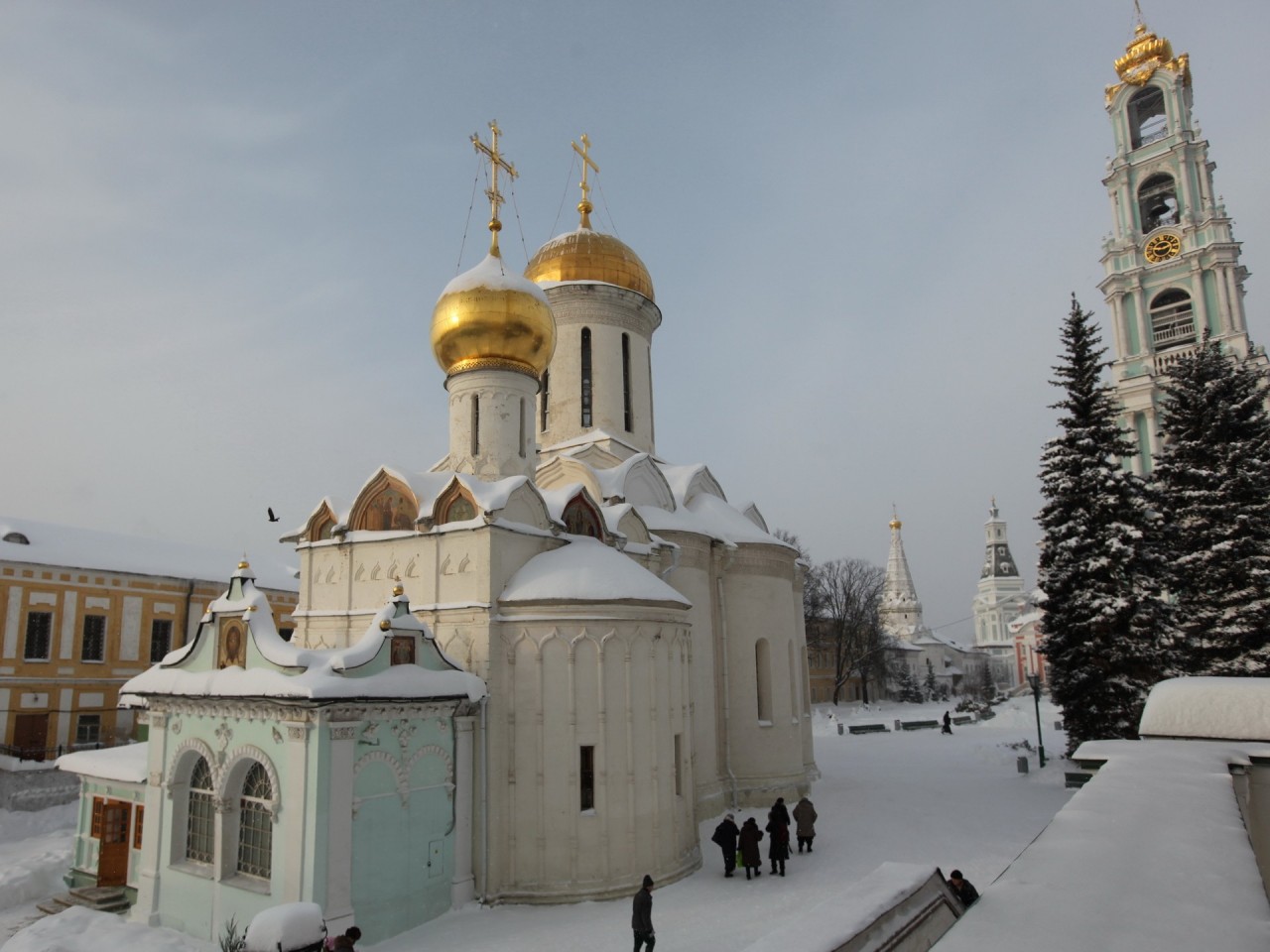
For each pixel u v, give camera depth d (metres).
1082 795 5.51
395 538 22.45
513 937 16.55
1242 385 33.50
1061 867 3.83
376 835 17.03
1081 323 32.41
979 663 155.88
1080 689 29.59
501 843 19.36
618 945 15.79
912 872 6.43
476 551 20.95
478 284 25.20
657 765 20.41
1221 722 8.64
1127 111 62.47
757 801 28.03
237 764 17.78
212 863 18.20
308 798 16.11
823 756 44.31
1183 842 4.21
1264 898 3.36
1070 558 30.25
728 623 29.42
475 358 25.30
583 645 20.17
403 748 17.92
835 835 23.98
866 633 97.25
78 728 41.44
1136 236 58.94
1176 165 58.72
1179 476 33.34
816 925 4.91
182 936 17.64
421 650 18.94
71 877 21.94
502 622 20.44
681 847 20.81
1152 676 28.48
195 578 47.25
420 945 16.39
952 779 33.62
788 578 31.20
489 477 24.59
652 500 29.39
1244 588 30.86
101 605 43.22
